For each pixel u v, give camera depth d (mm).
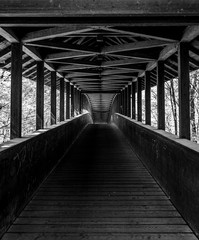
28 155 3334
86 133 11438
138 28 3490
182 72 3586
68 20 2697
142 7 2117
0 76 14391
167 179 3561
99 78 9141
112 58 7152
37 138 3812
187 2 2102
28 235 2490
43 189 3859
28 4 2111
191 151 2537
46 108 20359
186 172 2732
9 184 2621
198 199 2391
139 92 7887
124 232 2553
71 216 2922
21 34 3678
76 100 12617
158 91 5043
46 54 5242
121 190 3824
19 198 2959
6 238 2432
